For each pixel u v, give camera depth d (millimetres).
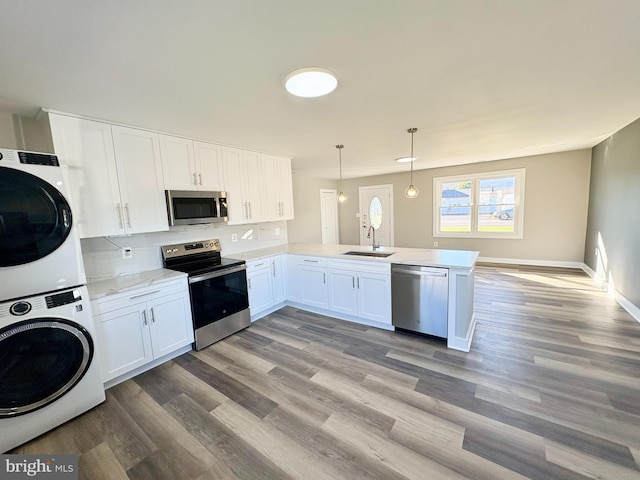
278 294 3867
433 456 1568
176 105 2154
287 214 4355
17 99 1920
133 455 1664
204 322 2910
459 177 6328
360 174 7105
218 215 3264
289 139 3287
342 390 2166
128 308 2352
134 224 2611
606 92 2205
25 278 1774
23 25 1188
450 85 2006
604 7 1240
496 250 6078
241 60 1585
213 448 1691
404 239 7246
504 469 1470
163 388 2271
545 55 1645
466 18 1301
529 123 3021
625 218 3494
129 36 1324
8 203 1704
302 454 1625
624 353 2479
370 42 1470
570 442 1612
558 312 3416
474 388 2115
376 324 3293
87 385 2023
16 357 1729
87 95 1910
